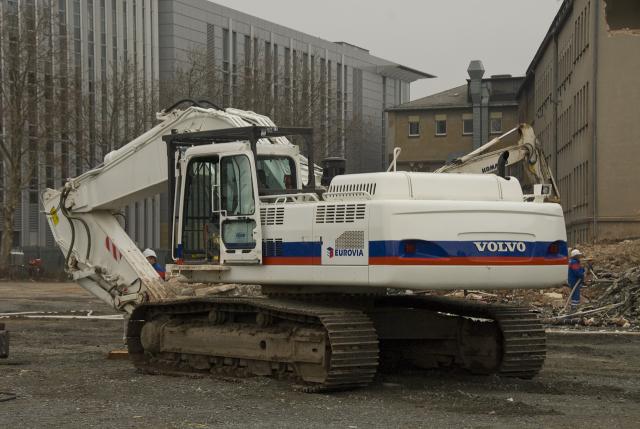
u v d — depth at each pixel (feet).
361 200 38.73
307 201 40.96
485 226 38.40
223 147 43.16
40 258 189.26
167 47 223.92
